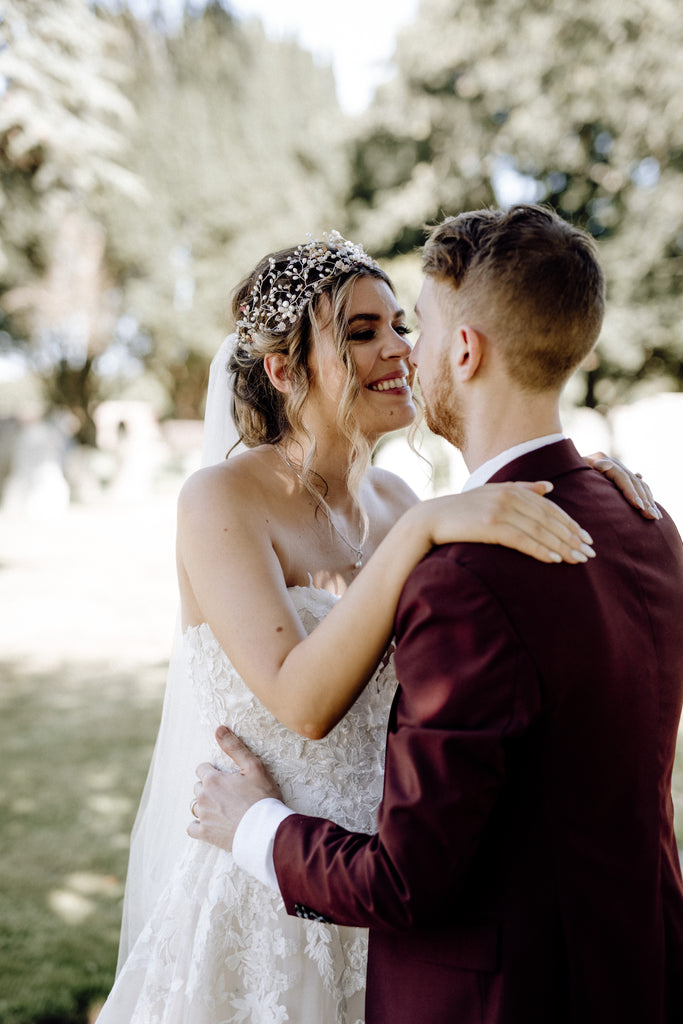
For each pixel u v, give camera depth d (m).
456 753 0.96
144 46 9.45
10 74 6.08
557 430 1.17
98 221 17.61
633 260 16.05
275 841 1.22
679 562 1.22
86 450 23.48
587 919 1.03
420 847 0.97
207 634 1.51
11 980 2.60
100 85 6.67
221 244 19.19
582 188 16.88
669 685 1.14
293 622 1.35
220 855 1.45
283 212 18.47
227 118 18.17
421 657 1.01
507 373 1.12
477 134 16.02
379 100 16.83
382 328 1.56
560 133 15.43
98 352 21.69
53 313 19.36
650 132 14.91
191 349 21.84
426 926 1.02
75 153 6.89
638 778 1.08
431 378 1.20
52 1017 2.43
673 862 1.19
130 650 6.72
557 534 1.02
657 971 1.09
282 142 18.50
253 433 1.71
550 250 1.08
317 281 1.54
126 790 4.05
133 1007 1.51
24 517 14.81
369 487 1.88
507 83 15.18
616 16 14.06
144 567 10.26
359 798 1.48
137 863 1.98
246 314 1.64
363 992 1.47
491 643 0.97
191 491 1.48
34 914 2.98
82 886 3.17
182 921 1.46
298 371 1.56
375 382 1.56
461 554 1.02
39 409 23.91
